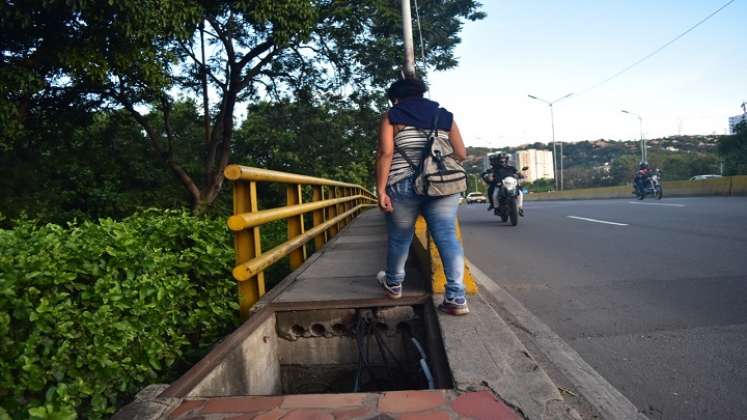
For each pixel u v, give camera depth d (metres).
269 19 10.62
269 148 21.39
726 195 19.06
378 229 9.64
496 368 2.45
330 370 3.67
